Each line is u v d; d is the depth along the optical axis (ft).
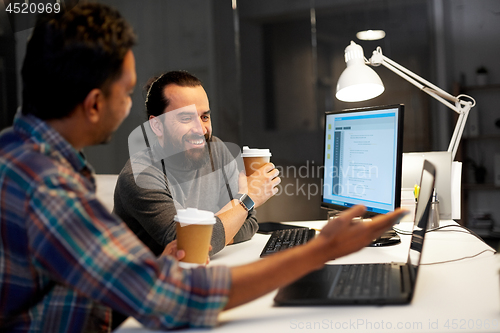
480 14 12.93
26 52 2.30
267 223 5.65
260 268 2.23
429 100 11.79
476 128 12.65
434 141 11.94
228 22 12.49
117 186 4.66
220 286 2.14
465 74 13.12
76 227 2.03
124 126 10.73
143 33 12.61
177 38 12.62
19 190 2.10
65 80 2.21
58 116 2.30
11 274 2.18
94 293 2.05
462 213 12.89
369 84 5.59
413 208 5.12
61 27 2.21
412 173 5.40
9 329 2.33
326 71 11.97
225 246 4.37
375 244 3.92
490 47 12.92
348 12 11.80
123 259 2.03
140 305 2.02
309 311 2.43
